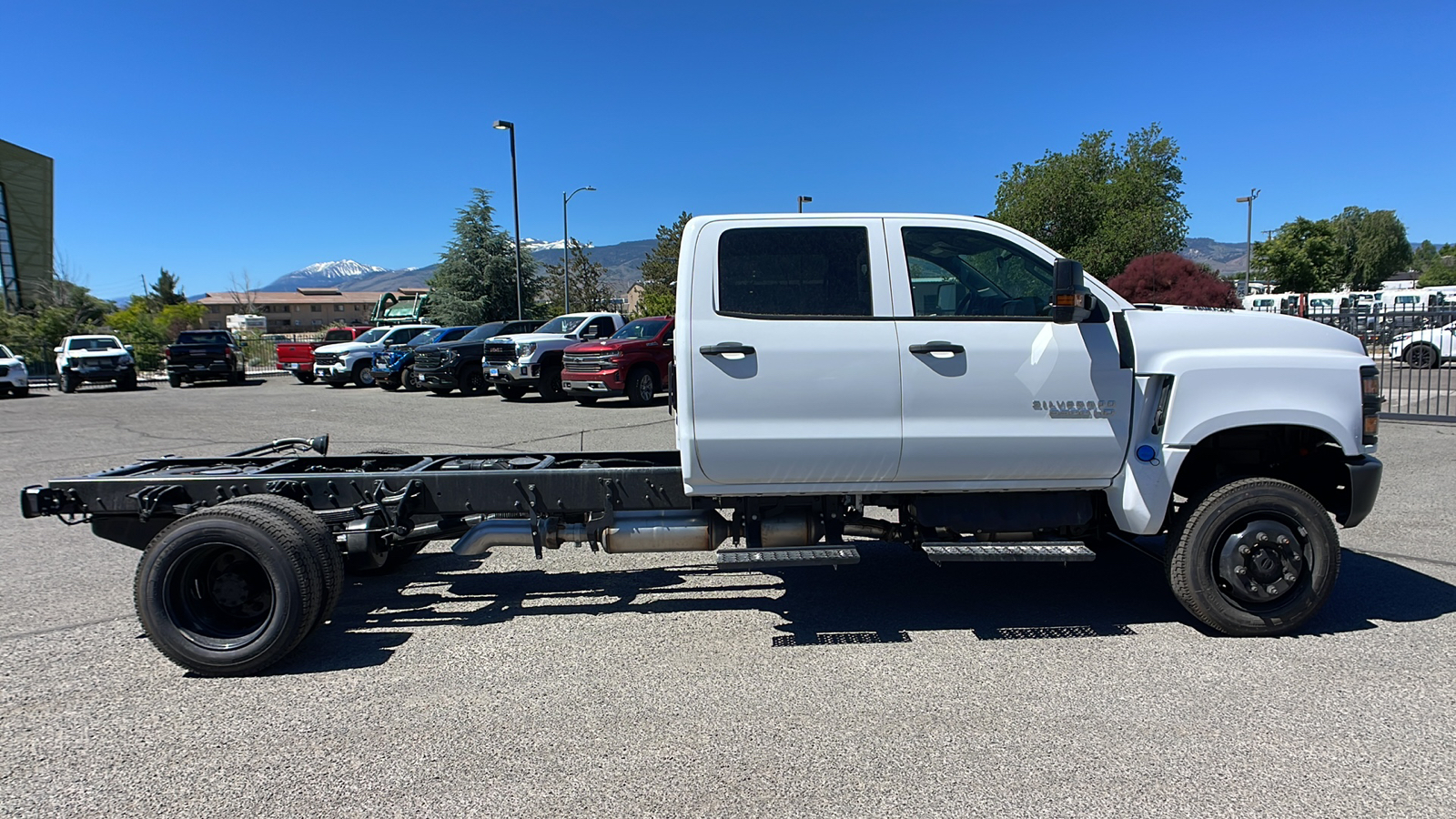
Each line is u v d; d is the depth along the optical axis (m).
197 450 11.48
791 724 3.46
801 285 4.32
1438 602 4.83
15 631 4.71
